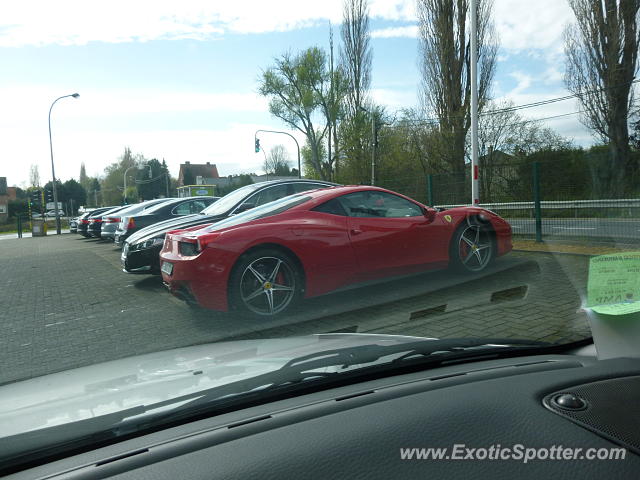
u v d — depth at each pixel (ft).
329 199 15.25
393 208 16.11
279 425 3.62
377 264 15.23
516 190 26.71
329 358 5.08
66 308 18.16
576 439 3.25
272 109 92.22
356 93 90.33
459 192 37.68
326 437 3.39
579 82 44.62
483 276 15.85
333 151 91.71
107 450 3.45
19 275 29.43
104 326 14.74
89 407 4.01
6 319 16.67
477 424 3.51
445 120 65.46
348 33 89.66
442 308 12.27
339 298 14.57
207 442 3.40
